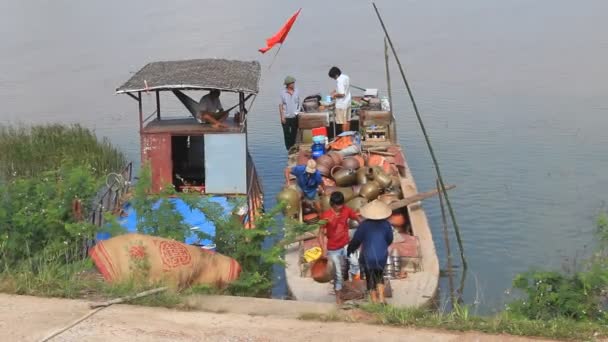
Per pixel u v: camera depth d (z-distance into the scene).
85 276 9.41
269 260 11.06
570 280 9.17
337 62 36.41
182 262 9.58
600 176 18.81
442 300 11.97
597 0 52.31
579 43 38.22
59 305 8.28
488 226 16.02
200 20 51.50
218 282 9.84
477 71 33.03
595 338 7.62
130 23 51.28
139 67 36.84
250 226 13.73
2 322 7.71
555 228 15.69
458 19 48.41
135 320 7.87
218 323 7.89
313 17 51.81
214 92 16.73
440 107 26.97
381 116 20.81
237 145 15.95
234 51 39.78
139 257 9.41
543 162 20.16
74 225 10.85
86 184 12.01
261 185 19.38
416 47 39.75
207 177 16.05
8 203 10.88
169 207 11.58
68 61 39.50
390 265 12.09
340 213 10.95
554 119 24.53
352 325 7.91
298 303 8.76
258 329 7.73
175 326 7.74
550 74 31.64
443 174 19.61
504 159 20.58
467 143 22.30
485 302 12.04
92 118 28.00
